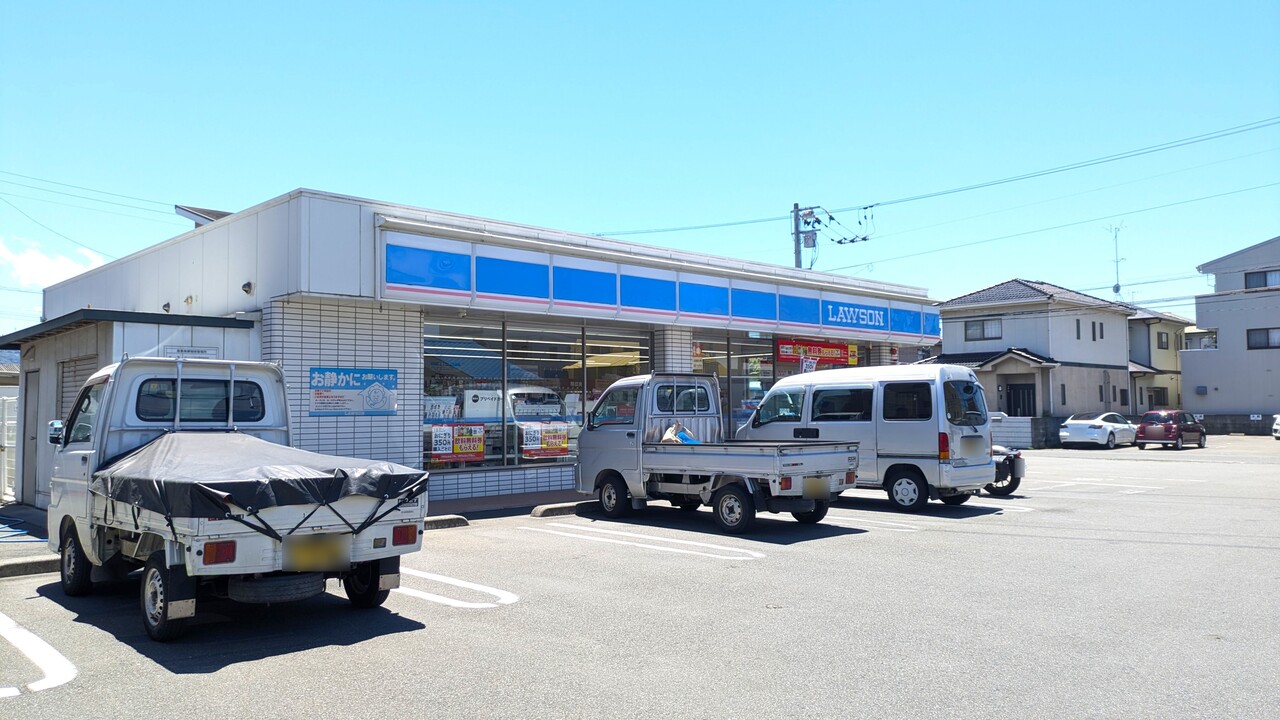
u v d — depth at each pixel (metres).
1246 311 43.72
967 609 6.95
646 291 16.06
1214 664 5.44
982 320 39.00
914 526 11.76
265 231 12.57
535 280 14.23
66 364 13.32
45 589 8.34
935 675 5.28
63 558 8.08
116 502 6.85
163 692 5.08
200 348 11.82
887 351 22.98
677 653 5.80
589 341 16.61
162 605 6.12
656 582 8.16
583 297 14.94
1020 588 7.72
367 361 13.14
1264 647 5.81
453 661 5.67
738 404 19.11
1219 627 6.34
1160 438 32.41
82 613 7.26
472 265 13.41
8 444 15.84
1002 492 15.98
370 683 5.22
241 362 8.15
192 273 14.47
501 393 15.18
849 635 6.20
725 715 4.62
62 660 5.79
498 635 6.32
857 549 9.89
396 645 6.09
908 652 5.77
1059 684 5.08
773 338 20.16
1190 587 7.71
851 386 14.41
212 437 7.33
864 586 7.87
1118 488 17.17
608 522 12.51
